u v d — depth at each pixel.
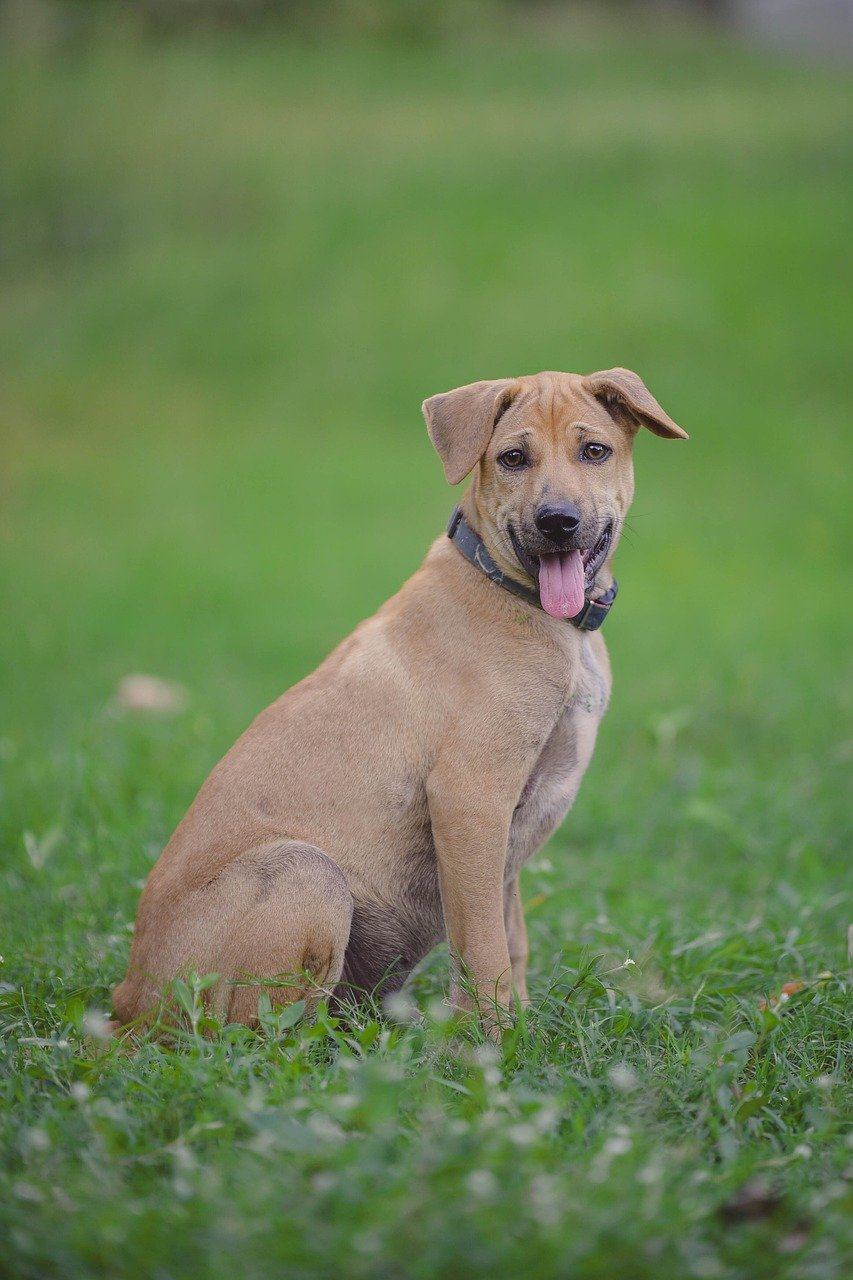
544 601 5.92
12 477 23.16
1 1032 5.45
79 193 37.25
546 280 30.33
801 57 49.22
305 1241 3.65
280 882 5.66
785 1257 3.80
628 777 10.54
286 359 28.69
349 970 6.13
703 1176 4.19
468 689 5.96
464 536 6.26
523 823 6.18
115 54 46.28
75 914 7.20
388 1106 4.33
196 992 5.25
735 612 16.42
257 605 16.95
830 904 7.55
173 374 28.45
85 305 31.78
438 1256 3.59
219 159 39.09
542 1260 3.62
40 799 8.98
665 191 34.25
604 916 7.18
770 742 11.45
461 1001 5.88
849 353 26.69
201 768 10.02
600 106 42.09
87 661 14.61
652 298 29.08
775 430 24.09
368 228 34.00
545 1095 4.78
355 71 46.94
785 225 31.55
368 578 18.08
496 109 42.53
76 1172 4.17
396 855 6.04
